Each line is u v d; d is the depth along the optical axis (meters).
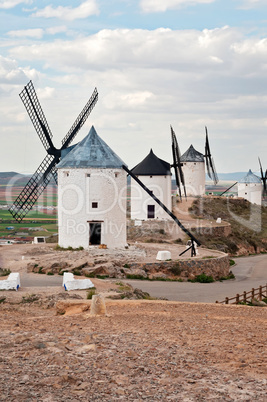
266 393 9.03
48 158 61.09
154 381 9.52
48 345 11.49
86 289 26.95
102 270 36.66
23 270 36.88
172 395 8.84
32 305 22.14
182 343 12.62
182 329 14.55
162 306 19.56
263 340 13.22
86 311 18.42
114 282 31.27
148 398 8.64
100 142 46.91
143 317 16.59
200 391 9.02
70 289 26.81
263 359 11.16
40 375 9.39
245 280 43.28
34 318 16.56
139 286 35.00
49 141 61.25
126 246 46.75
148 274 39.00
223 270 43.69
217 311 18.77
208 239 65.19
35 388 8.73
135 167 69.88
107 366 10.19
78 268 36.44
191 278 40.59
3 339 12.19
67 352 11.11
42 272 36.19
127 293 25.39
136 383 9.38
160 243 55.00
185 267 40.78
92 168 44.78
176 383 9.46
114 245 45.75
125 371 9.96
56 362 10.16
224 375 9.98
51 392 8.60
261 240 76.75
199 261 41.47
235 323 15.97
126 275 37.78
